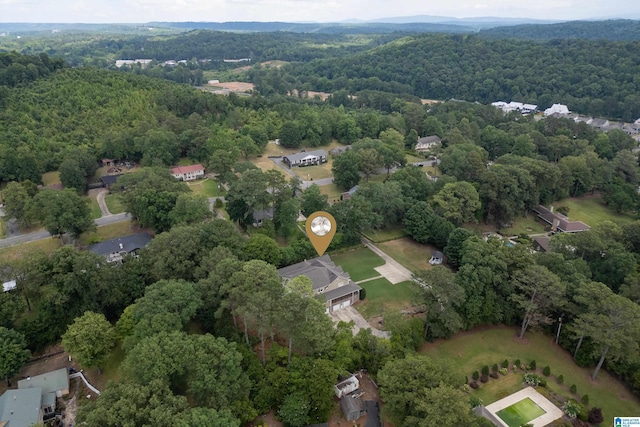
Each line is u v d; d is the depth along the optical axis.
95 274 67.88
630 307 63.34
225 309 67.19
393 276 92.50
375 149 144.88
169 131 154.88
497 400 61.44
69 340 58.72
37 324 66.88
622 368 65.50
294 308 57.09
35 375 62.72
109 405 45.69
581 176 137.50
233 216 103.94
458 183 113.62
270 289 59.62
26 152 128.00
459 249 92.75
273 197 105.44
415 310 80.69
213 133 160.50
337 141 190.00
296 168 157.25
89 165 133.50
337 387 59.47
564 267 77.19
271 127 185.25
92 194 128.75
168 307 60.28
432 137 191.00
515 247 80.50
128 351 57.22
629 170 141.75
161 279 68.19
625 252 86.31
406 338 67.00
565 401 61.75
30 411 53.00
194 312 61.50
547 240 106.69
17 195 100.88
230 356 53.22
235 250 79.31
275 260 84.94
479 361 69.44
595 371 66.38
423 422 46.81
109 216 114.31
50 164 137.00
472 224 119.88
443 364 55.12
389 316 69.25
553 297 68.38
